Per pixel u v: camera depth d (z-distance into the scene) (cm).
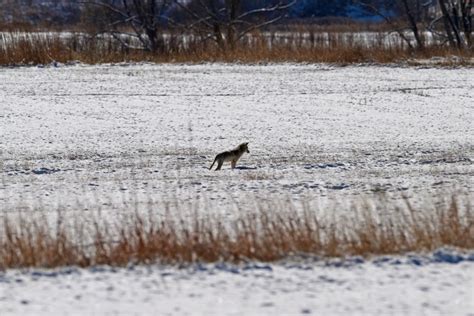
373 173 5950
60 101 10238
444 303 2920
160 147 7181
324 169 6134
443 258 3497
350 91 11312
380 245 3606
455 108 9669
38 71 14062
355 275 3275
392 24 18962
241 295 3025
